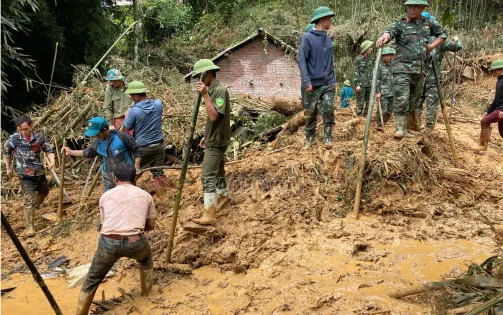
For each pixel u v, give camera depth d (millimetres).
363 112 10180
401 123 6824
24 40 13797
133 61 19625
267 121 9875
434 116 7785
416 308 3820
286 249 5102
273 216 5602
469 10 19766
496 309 3213
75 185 8266
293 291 4242
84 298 4141
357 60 10031
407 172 6117
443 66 16312
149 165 6695
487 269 3969
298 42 21703
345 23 20578
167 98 10547
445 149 7363
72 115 9359
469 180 6359
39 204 7059
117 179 4465
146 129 6473
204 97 4938
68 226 6391
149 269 4500
